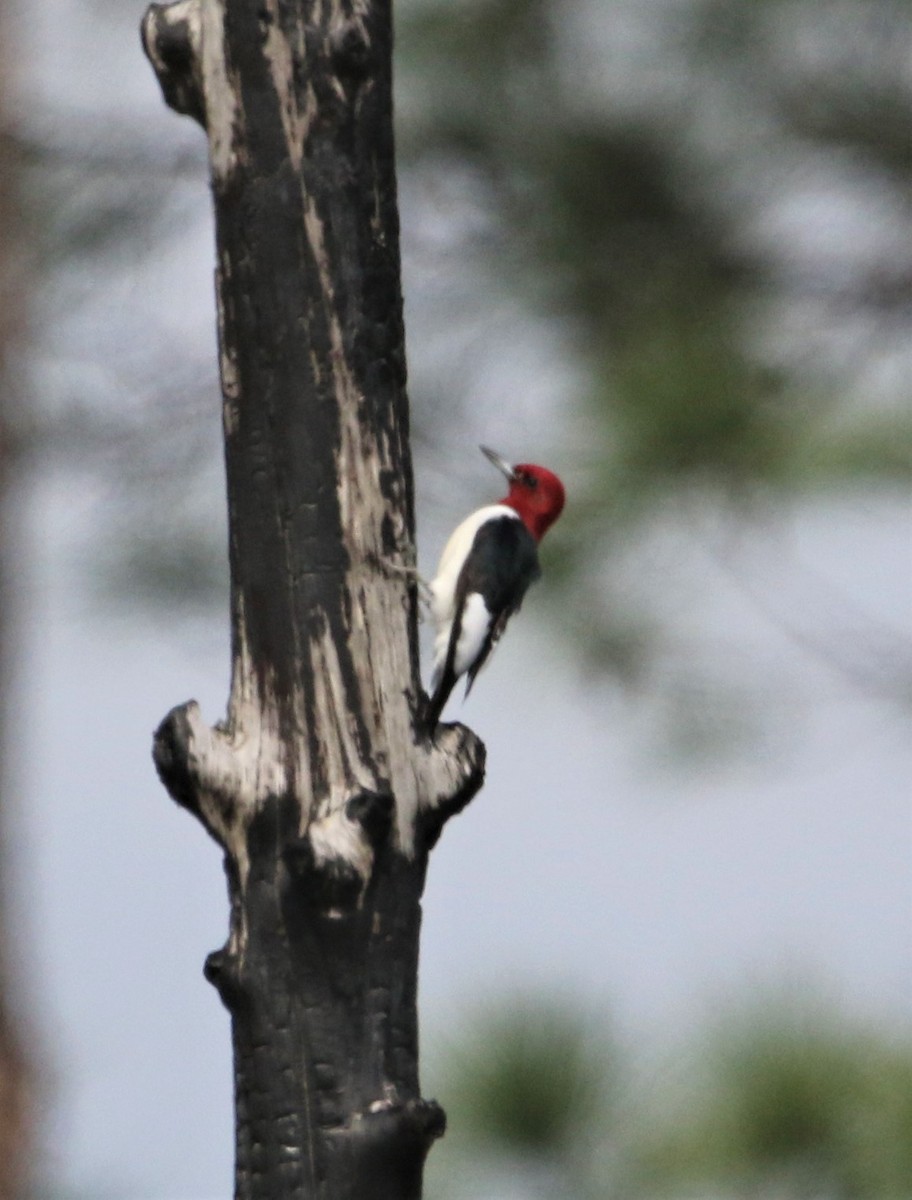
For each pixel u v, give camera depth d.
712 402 10.71
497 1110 8.68
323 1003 7.10
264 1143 7.09
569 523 11.41
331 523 7.52
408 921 7.26
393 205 7.80
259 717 7.40
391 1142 7.02
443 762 7.45
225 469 7.75
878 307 12.24
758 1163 8.47
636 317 12.10
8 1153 16.73
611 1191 8.56
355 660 7.42
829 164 12.70
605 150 12.35
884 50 12.54
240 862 7.22
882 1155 8.34
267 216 7.61
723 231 12.38
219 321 7.75
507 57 13.05
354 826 7.12
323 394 7.58
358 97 7.64
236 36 7.64
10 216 15.23
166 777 7.29
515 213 12.88
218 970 7.21
